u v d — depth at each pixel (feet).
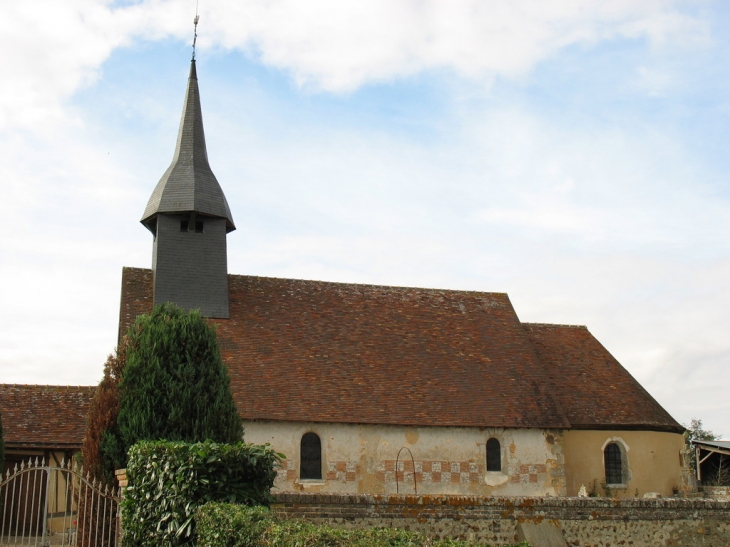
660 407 91.20
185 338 58.08
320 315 89.30
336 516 45.29
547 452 80.48
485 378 84.89
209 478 37.83
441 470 76.89
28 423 78.89
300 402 75.51
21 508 76.23
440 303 97.09
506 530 47.57
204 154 92.27
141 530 39.58
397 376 82.28
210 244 87.76
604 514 49.34
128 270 89.25
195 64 96.37
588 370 93.45
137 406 55.01
